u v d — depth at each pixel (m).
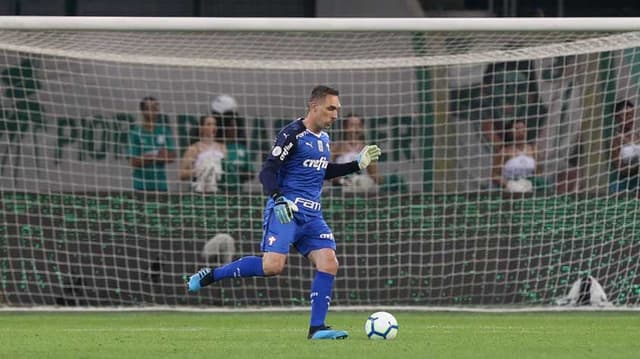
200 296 46.16
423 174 47.47
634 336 34.75
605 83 46.38
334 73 48.41
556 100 46.84
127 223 46.28
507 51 45.78
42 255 45.97
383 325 31.66
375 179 47.03
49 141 47.03
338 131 46.91
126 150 47.16
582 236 46.16
